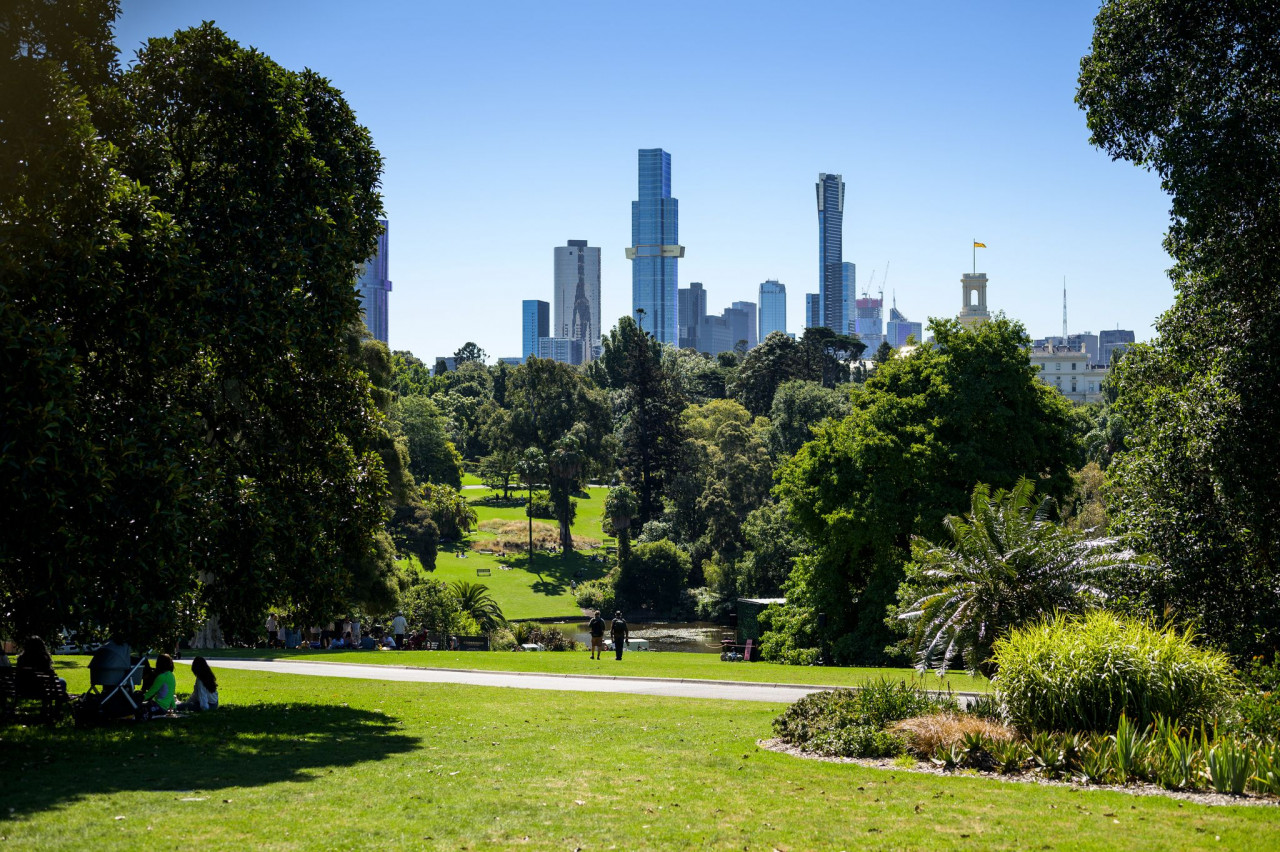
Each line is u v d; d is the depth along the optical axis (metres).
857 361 146.38
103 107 15.59
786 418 95.31
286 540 17.12
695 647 62.06
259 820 8.39
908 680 20.91
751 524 73.38
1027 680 12.41
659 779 10.66
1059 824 8.70
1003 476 35.81
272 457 18.30
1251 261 19.55
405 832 8.13
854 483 38.19
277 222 17.20
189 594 14.64
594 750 12.68
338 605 18.31
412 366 170.50
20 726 13.89
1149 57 20.03
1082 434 81.38
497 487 128.88
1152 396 23.67
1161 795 9.98
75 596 12.66
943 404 37.00
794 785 10.39
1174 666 12.11
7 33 13.94
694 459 100.88
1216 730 11.19
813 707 14.14
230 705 16.91
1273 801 9.75
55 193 12.70
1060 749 11.23
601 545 104.12
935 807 9.35
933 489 35.69
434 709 17.11
